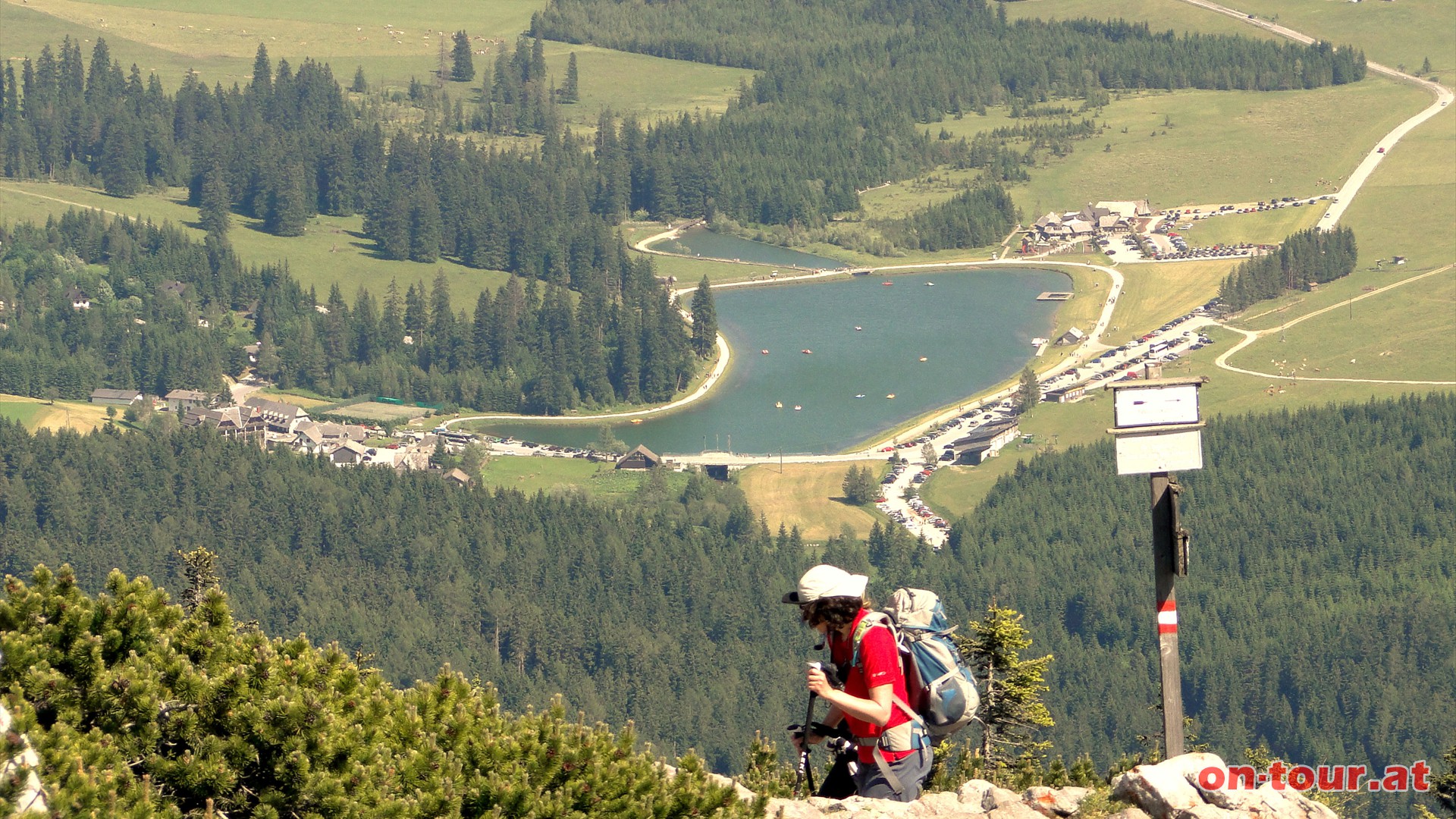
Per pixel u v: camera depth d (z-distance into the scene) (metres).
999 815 17.11
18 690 17.83
